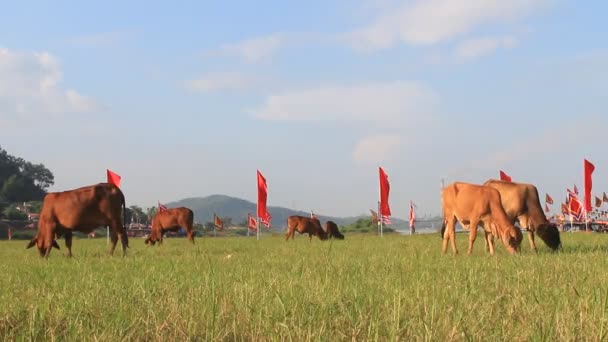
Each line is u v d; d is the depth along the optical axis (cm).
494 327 554
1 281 981
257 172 3897
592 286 790
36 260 1628
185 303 671
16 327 579
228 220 11488
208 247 2400
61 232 1809
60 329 575
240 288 750
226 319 596
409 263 1205
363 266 1132
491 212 1583
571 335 515
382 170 3912
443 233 1705
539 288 743
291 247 2258
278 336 526
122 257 1661
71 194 1775
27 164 12569
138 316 598
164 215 2919
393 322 550
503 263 1201
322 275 942
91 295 735
